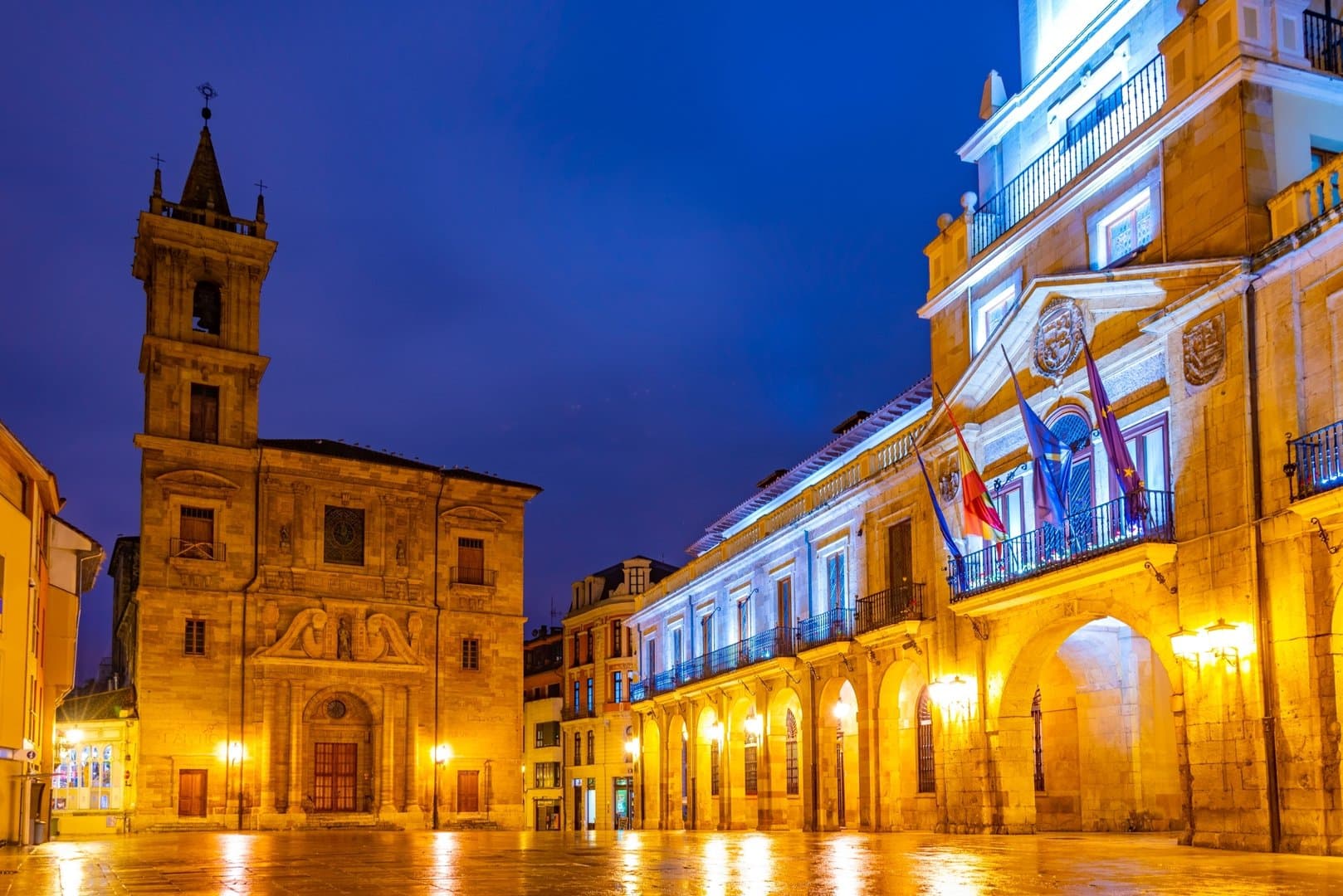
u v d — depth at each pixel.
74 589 38.69
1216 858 16.42
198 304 53.34
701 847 22.06
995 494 26.72
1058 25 29.03
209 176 54.94
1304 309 18.69
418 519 55.28
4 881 13.92
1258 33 20.66
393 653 53.09
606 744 67.88
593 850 21.11
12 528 28.16
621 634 68.75
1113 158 23.34
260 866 16.59
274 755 49.81
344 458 53.12
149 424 50.25
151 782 47.28
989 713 25.92
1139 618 21.42
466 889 12.09
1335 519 17.50
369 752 52.56
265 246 53.72
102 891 12.10
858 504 33.44
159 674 48.28
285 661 50.25
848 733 34.34
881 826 30.86
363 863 17.23
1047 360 24.80
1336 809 17.31
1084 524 22.91
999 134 29.83
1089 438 23.59
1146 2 25.11
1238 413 19.48
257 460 51.69
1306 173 20.52
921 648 28.97
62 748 48.53
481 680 55.50
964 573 26.73
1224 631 18.95
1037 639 24.62
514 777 55.31
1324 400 18.19
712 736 45.25
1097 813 26.56
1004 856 17.06
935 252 30.44
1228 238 20.33
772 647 38.62
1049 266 25.56
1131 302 22.45
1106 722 26.56
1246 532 19.06
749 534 42.12
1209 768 19.41
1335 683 17.48
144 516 49.28
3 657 27.59
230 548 50.78
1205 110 21.12
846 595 34.25
